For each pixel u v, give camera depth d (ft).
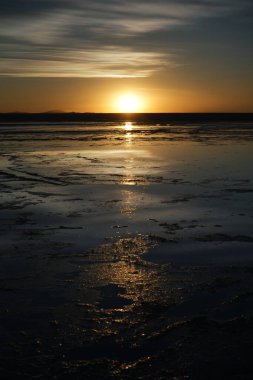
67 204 33.17
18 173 50.26
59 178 46.52
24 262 20.61
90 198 35.47
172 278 18.70
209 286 17.81
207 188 39.78
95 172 51.16
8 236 24.76
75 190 39.24
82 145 93.04
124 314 15.61
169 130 164.25
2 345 13.61
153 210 31.07
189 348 13.41
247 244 22.99
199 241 23.65
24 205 32.91
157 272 19.38
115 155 72.18
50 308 16.07
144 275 19.06
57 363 12.68
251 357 12.86
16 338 14.02
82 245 23.11
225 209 31.09
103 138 117.39
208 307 16.06
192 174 49.24
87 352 13.25
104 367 12.50
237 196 35.78
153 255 21.53
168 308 16.02
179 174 49.34
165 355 13.07
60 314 15.61
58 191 38.78
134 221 27.99
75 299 16.79
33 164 59.21
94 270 19.65
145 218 28.76
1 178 46.60
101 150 81.35
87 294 17.22
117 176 47.91
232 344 13.57
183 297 16.88
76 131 155.94
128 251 22.15
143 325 14.84
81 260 20.90
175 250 22.24
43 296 17.04
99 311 15.83
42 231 25.76
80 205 32.83
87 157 68.69
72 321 15.12
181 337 14.03
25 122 272.92
